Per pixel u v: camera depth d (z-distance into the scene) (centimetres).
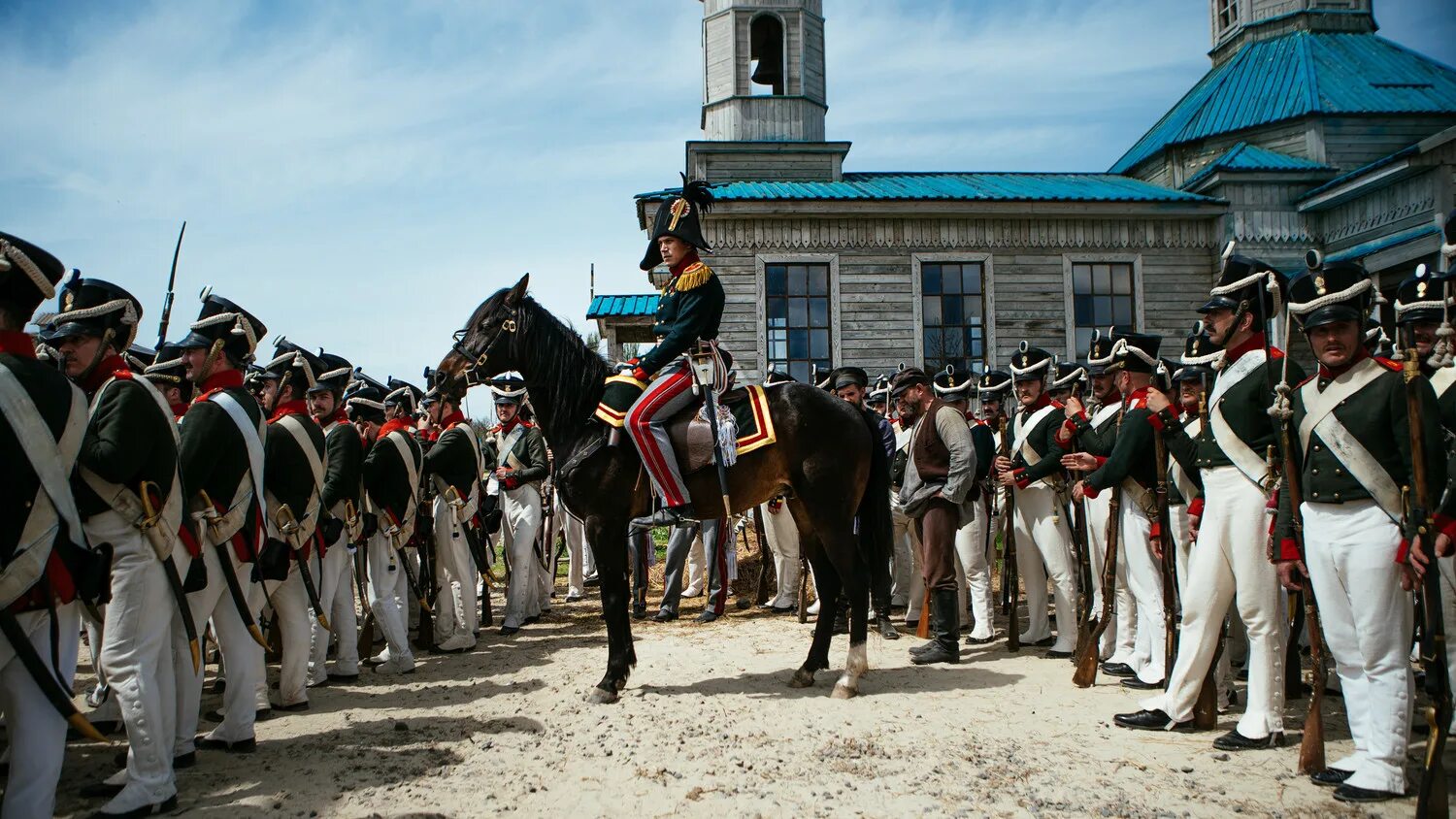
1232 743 455
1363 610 390
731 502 580
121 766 463
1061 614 689
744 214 1603
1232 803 388
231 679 477
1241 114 1834
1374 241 1577
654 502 586
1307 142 1745
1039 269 1666
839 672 642
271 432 552
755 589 1075
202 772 448
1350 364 402
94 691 553
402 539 697
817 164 1811
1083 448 652
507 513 884
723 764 449
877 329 1628
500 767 452
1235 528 460
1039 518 694
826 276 1633
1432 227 1434
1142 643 597
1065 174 1967
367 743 494
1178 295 1691
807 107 1833
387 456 692
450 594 771
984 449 736
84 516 386
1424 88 1808
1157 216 1681
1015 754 456
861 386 832
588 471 575
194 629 410
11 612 334
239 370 492
